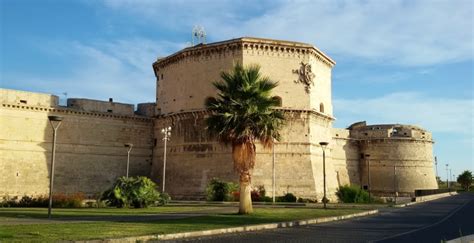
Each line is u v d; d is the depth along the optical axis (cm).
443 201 6494
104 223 2367
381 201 6047
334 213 3481
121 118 6431
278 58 5884
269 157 5688
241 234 2184
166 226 2267
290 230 2391
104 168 6144
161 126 6581
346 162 8581
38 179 5566
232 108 3155
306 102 5903
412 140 8694
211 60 5997
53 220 2572
